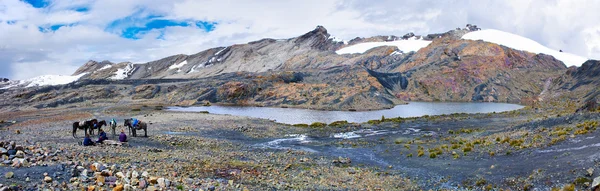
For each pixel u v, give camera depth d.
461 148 34.06
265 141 44.22
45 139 35.47
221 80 153.50
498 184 21.91
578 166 21.52
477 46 194.88
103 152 26.33
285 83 141.00
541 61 196.50
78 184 14.46
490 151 30.78
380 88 130.75
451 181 23.72
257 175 23.30
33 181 14.04
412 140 42.34
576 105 73.81
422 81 155.75
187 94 139.88
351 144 41.22
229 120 65.31
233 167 25.17
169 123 58.78
